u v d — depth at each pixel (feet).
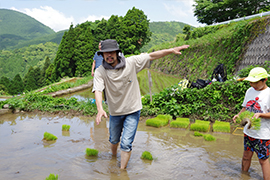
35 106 25.68
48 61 301.63
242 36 46.09
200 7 119.03
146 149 14.03
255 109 10.48
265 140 9.93
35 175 10.08
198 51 69.92
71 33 157.28
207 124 19.34
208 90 22.31
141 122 21.22
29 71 301.84
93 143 14.93
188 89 22.95
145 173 10.61
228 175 10.64
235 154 13.42
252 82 10.39
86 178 9.91
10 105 25.23
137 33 185.57
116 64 10.68
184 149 14.11
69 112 24.47
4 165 11.14
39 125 19.56
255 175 10.73
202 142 15.56
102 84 10.68
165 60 98.48
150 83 23.61
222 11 117.08
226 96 21.81
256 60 38.60
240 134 17.62
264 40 38.17
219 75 26.91
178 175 10.50
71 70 162.40
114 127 11.97
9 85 289.33
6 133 16.92
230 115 21.35
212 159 12.59
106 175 10.29
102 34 183.01
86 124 20.10
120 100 10.98
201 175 10.57
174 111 22.56
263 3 105.70
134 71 10.98
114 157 12.68
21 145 14.20
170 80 65.67
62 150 13.46
